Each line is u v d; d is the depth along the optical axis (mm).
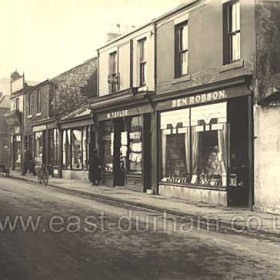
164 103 19531
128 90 21734
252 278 6844
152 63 20781
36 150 37812
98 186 24406
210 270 7305
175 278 6777
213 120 16484
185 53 18766
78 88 34875
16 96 43531
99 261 7828
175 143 18906
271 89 13969
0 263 7676
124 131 23391
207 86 16422
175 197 18609
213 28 16688
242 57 15211
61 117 32906
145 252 8609
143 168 21031
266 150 14031
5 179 31641
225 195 15680
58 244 9273
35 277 6770
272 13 14367
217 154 16297
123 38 23594
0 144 52938
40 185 26188
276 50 14234
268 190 13977
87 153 28297
